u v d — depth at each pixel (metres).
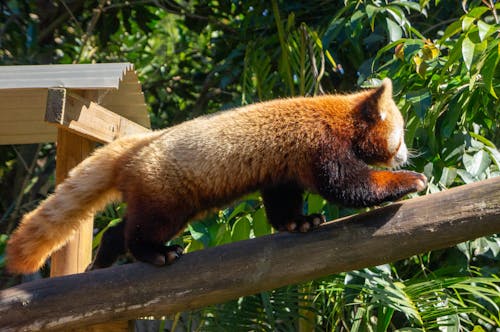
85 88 4.21
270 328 5.02
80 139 4.77
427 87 5.12
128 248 3.99
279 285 3.87
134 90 5.21
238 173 4.08
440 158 5.25
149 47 9.88
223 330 5.05
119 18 8.80
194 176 4.01
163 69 9.29
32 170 8.24
